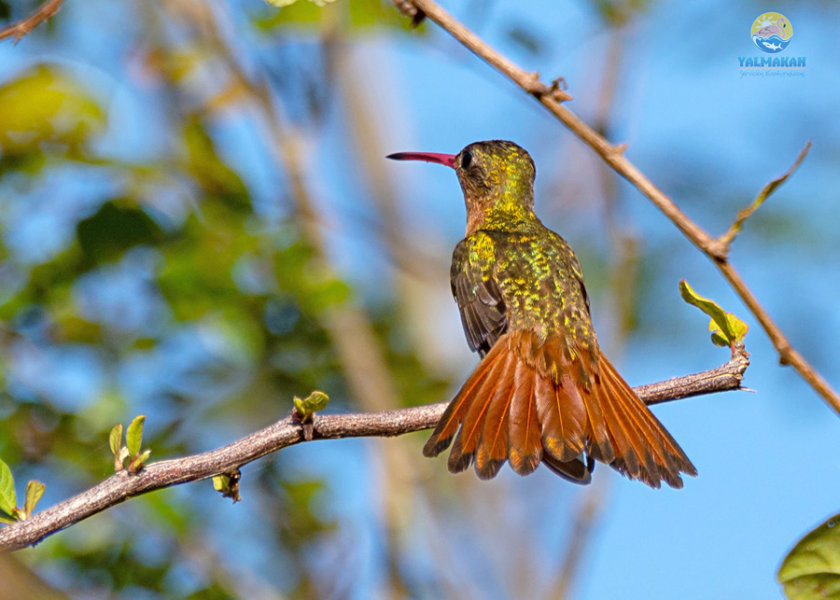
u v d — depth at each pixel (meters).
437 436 7.39
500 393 7.89
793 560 6.57
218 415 11.29
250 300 11.21
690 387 7.88
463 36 7.34
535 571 13.80
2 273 10.93
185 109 12.44
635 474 7.51
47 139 10.81
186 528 10.78
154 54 12.25
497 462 7.46
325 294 11.27
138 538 10.68
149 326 11.18
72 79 10.91
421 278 14.51
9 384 10.84
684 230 6.47
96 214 10.77
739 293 6.39
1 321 10.97
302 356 11.55
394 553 11.82
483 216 11.70
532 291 9.45
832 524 6.53
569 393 7.93
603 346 14.37
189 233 10.96
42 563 10.29
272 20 11.20
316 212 12.80
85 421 10.91
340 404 11.72
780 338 6.24
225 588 10.66
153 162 11.27
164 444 11.04
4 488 6.25
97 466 10.76
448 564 12.77
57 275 10.89
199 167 11.35
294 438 6.81
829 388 6.29
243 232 11.13
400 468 12.79
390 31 10.91
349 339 11.77
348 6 11.02
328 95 13.13
